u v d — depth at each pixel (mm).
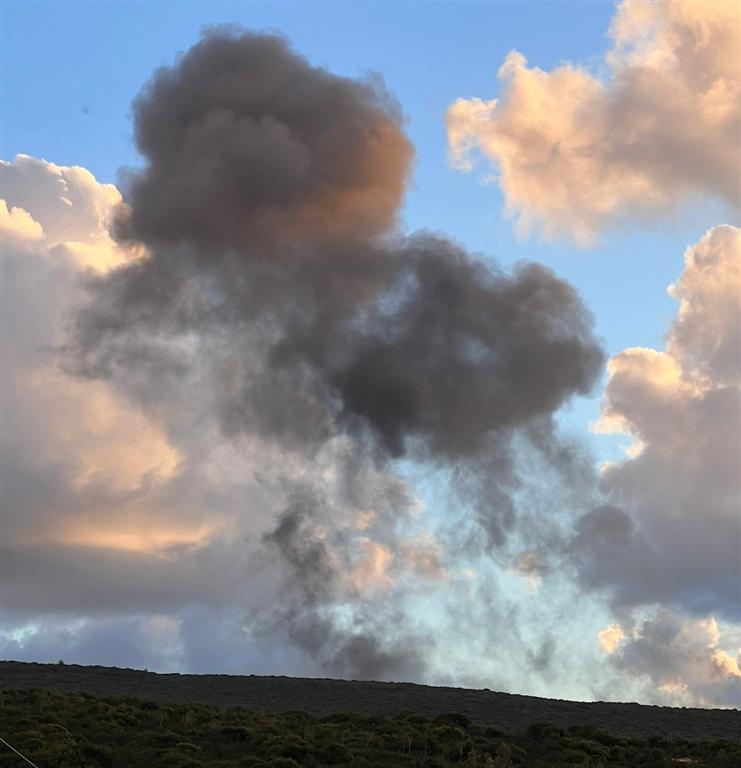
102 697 129375
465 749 110125
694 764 108812
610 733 128250
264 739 107312
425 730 120125
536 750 116562
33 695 124500
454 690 156125
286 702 145625
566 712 143500
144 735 106438
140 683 153250
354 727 120312
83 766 93688
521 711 143125
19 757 92125
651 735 130875
